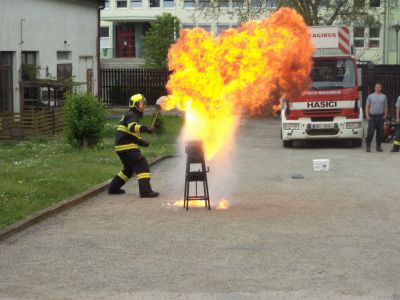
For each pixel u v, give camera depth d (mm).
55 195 12281
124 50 64250
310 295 6801
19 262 8117
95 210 11359
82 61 34344
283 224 10102
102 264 7992
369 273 7531
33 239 9305
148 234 9531
